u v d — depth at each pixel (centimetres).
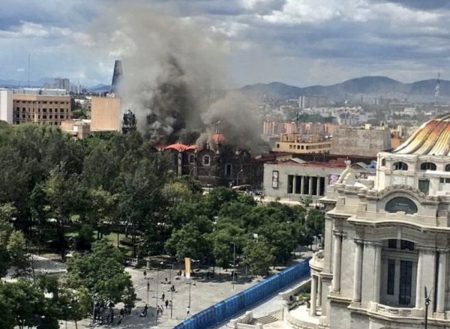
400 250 14950
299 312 18062
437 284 14525
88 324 18188
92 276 18400
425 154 17062
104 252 19200
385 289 15162
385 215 14962
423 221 14588
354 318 15200
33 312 14750
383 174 16725
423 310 14488
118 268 18700
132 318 18900
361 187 15550
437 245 14462
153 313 19450
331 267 16988
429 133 17712
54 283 15588
